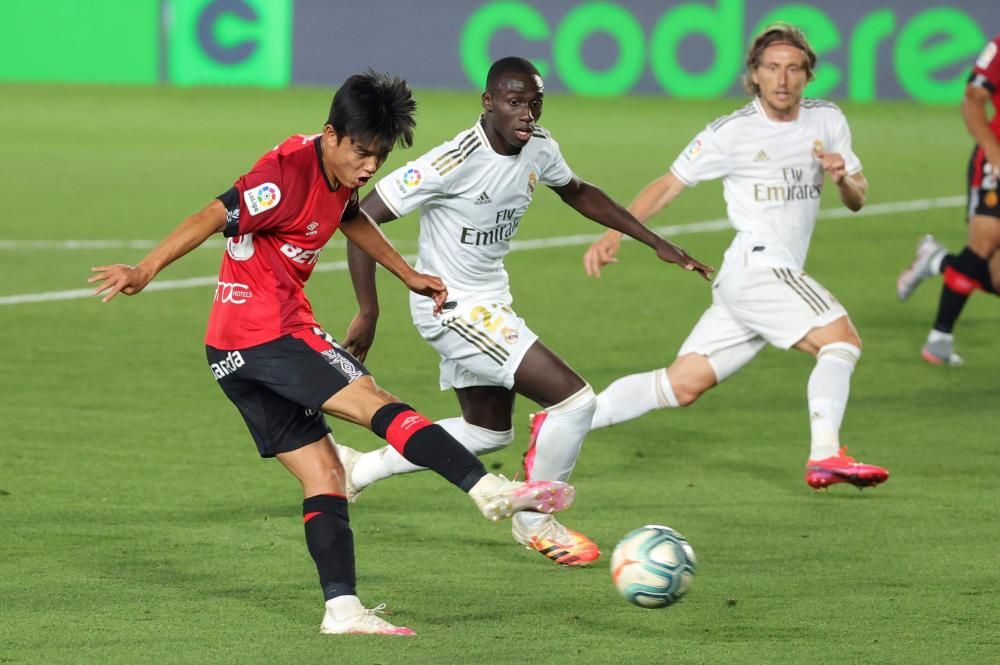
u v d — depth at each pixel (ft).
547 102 301.22
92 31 322.75
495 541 63.82
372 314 61.82
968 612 53.21
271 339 50.96
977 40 300.81
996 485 73.51
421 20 312.71
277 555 60.54
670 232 168.55
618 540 63.82
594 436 84.84
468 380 64.80
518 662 47.55
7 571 57.52
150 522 65.36
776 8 306.76
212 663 47.16
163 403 89.71
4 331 110.52
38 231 157.69
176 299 125.29
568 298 128.88
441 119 260.42
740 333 75.00
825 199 197.67
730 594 55.62
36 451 77.82
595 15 311.68
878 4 301.63
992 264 102.27
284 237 50.65
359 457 67.21
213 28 319.06
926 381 99.50
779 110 74.38
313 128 259.19
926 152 241.76
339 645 49.19
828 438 69.62
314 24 316.40
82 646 48.75
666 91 312.71
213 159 220.84
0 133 249.96
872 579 57.57
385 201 61.41
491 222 62.59
